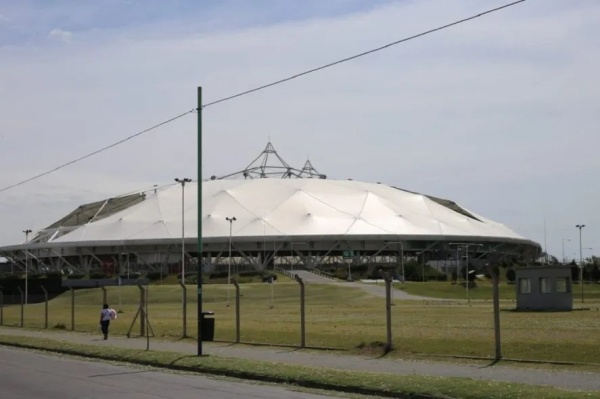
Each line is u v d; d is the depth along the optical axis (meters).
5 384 21.11
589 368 21.47
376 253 156.12
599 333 33.62
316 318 52.22
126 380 21.94
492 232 167.75
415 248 154.38
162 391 19.23
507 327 38.69
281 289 108.06
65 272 160.38
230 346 31.70
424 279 140.25
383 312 59.59
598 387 17.86
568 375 20.12
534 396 16.05
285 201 159.50
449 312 56.62
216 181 176.25
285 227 149.25
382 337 32.72
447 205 192.25
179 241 147.25
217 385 20.59
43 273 149.88
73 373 24.06
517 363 22.98
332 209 158.00
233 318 54.34
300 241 146.62
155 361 26.53
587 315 49.88
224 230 148.38
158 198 167.75
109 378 22.52
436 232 155.00
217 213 154.88
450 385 17.98
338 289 107.50
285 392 19.00
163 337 37.72
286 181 173.75
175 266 151.25
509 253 175.25
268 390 19.41
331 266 153.00
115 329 45.50
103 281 130.50
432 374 21.02
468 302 78.69
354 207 160.00
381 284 119.06
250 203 159.38
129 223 157.25
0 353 32.91
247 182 173.38
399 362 24.31
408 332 35.97
